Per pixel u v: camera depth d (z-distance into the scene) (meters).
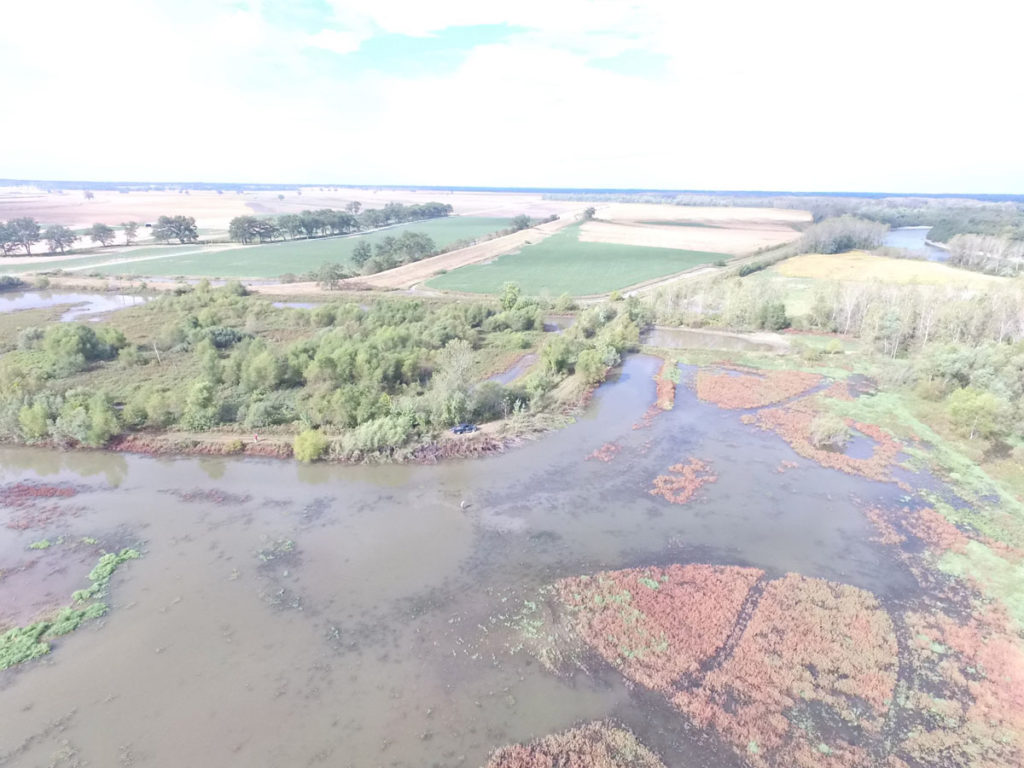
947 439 55.47
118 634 31.86
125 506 44.78
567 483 48.22
